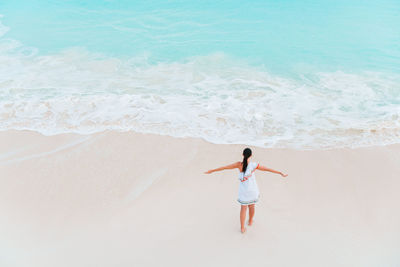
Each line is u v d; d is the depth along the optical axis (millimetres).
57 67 12781
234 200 6500
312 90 10727
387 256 5191
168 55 13523
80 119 9461
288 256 5219
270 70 12125
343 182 6934
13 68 12688
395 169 7254
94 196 6738
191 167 7512
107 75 12094
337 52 13305
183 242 5535
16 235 5840
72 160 7836
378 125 8797
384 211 6156
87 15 18250
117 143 8422
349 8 18031
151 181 7117
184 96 10570
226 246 5430
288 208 6270
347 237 5586
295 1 19328
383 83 10953
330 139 8391
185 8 18688
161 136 8664
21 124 9250
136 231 5809
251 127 8992
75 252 5438
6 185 7066
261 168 5266
